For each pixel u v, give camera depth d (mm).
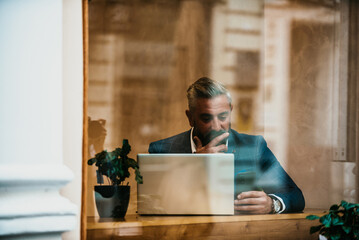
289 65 4105
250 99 4090
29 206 1326
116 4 3869
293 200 2627
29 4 1425
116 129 3816
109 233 1975
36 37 1429
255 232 2252
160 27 3998
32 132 1402
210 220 2148
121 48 3879
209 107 3904
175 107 3986
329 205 3906
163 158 2156
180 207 2146
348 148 3918
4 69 1387
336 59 3959
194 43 4062
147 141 3893
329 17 3986
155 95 3943
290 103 4082
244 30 4160
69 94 1615
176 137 3896
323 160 3977
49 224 1350
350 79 3930
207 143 3842
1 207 1289
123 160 2152
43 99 1425
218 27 4121
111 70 3838
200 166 2160
